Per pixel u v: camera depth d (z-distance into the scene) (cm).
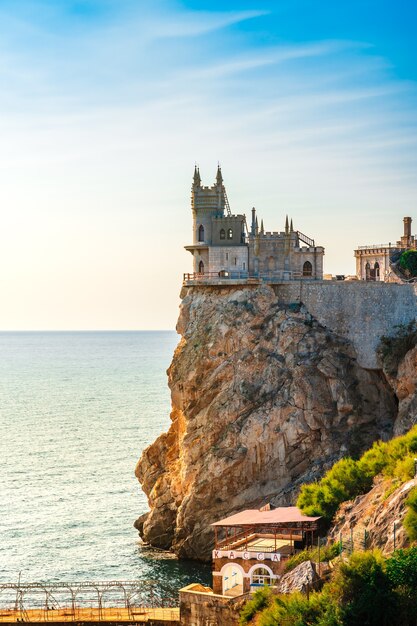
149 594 9969
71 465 17288
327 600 7225
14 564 11306
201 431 12606
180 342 13488
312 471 12125
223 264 14250
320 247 14288
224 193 14612
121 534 12694
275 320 13088
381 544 7875
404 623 6962
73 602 9344
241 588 8569
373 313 13025
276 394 12588
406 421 12094
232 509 12225
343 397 12650
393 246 16212
